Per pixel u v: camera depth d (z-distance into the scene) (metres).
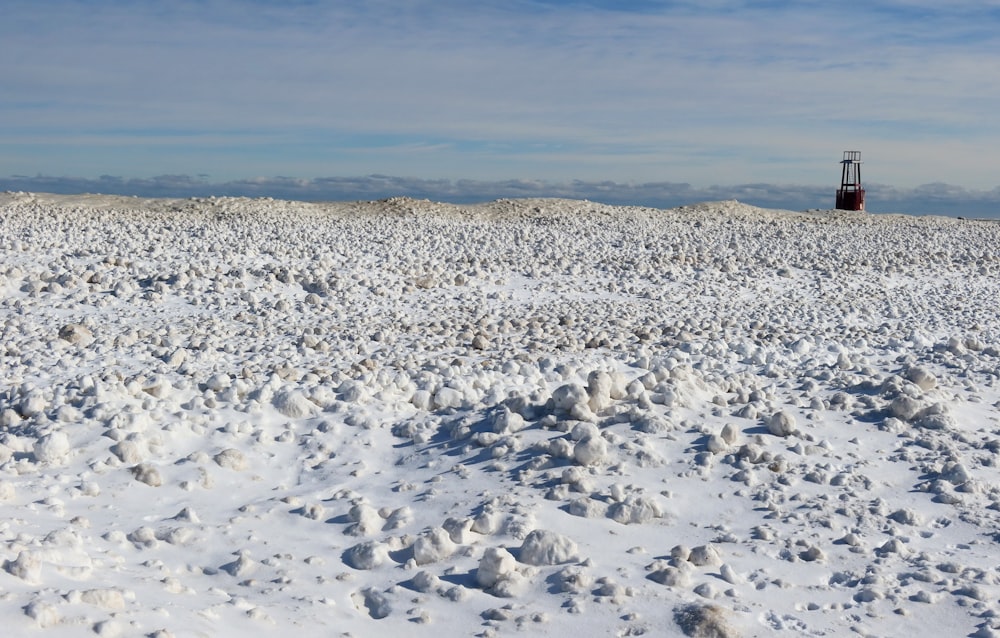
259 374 8.34
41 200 25.69
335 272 15.25
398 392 7.70
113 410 6.68
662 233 24.50
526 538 4.85
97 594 3.73
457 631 4.16
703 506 5.50
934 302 15.20
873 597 4.41
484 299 14.42
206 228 20.70
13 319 10.77
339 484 6.04
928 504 5.54
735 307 14.43
